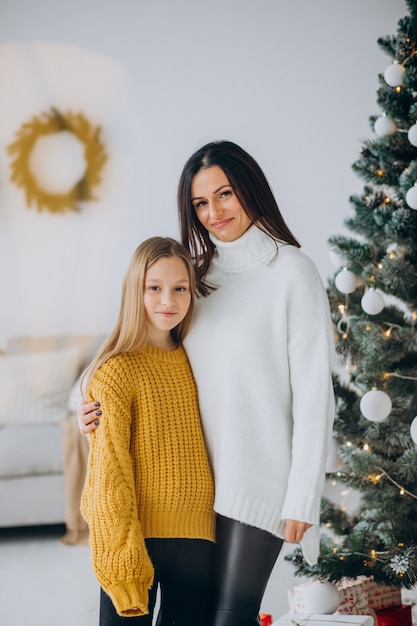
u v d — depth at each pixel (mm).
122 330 1815
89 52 4844
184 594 1775
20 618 2887
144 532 1754
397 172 2648
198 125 4859
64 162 4938
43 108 4891
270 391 1828
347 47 4746
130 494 1690
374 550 2498
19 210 4973
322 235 4848
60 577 3348
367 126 4777
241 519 1788
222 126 4840
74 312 5020
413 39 2602
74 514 3846
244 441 1812
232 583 1798
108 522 1655
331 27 4742
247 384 1827
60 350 4895
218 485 1824
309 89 4781
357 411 2740
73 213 4980
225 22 4781
